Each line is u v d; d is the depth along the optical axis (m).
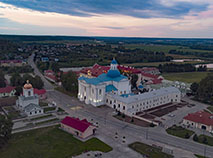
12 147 97.94
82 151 95.44
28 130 116.12
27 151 94.75
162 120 135.38
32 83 195.12
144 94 159.62
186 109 158.25
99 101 160.50
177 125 128.00
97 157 90.62
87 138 108.31
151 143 104.94
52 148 97.75
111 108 155.25
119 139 108.19
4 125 97.06
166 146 102.19
